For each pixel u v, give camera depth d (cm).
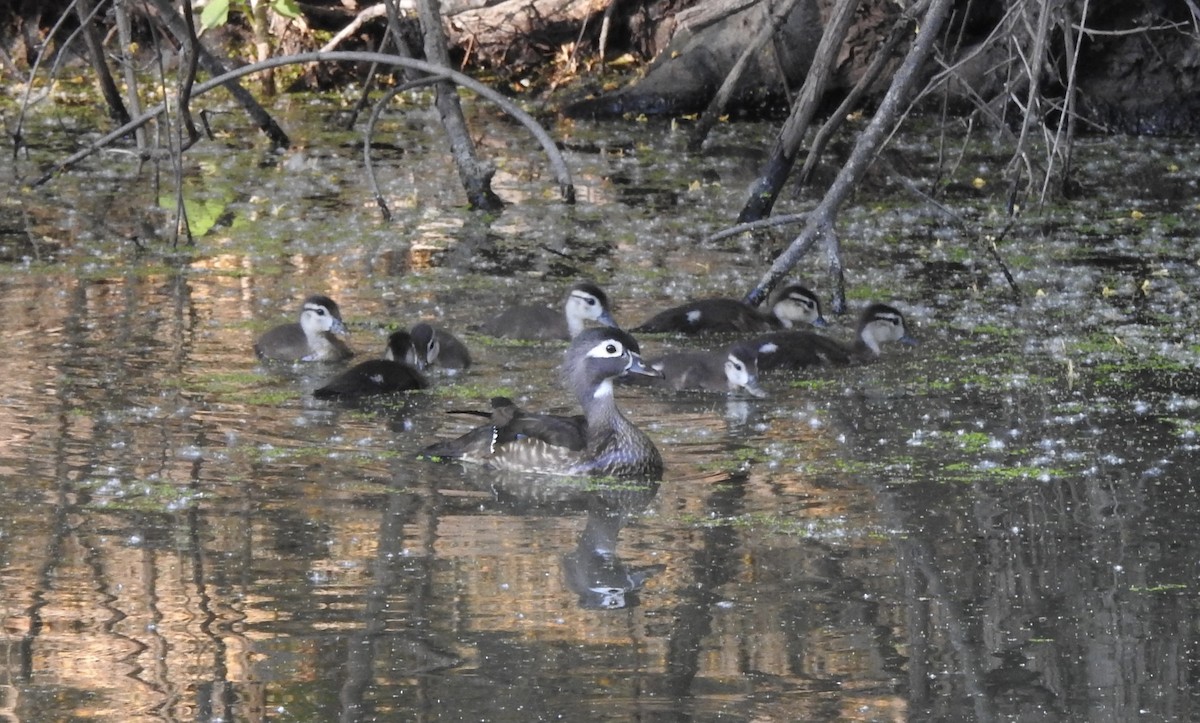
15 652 921
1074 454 1320
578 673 899
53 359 1588
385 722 837
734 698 871
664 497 1231
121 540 1104
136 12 3356
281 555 1084
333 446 1352
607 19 3409
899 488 1243
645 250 2144
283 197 2439
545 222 2302
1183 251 2125
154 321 1745
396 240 2173
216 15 1802
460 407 1481
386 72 3456
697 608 998
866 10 3136
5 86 3366
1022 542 1117
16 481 1227
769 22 2758
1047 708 862
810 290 1838
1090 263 2062
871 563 1078
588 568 1065
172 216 2294
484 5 3447
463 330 1753
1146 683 893
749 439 1388
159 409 1437
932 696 873
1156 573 1059
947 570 1066
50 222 2236
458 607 995
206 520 1153
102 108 3147
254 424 1405
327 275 1978
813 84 2253
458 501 1216
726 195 2509
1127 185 2588
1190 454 1316
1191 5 2270
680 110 3228
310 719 839
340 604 996
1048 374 1576
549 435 1298
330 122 3095
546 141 2231
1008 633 960
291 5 1973
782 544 1117
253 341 1678
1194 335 1714
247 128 3025
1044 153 2859
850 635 958
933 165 2756
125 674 894
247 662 909
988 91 3048
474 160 2377
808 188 2566
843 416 1453
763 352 1602
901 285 1958
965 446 1352
